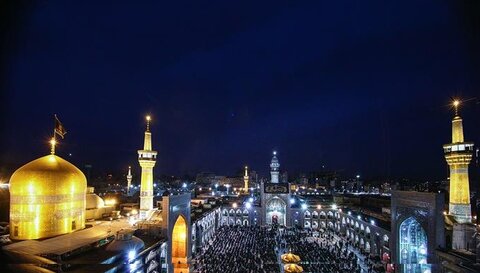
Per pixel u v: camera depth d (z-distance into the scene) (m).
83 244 33.84
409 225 51.19
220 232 92.38
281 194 106.88
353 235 80.56
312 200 116.69
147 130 57.75
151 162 56.56
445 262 39.81
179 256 55.81
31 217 38.25
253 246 73.75
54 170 39.69
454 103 49.28
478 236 36.78
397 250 51.72
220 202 110.75
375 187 186.00
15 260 27.17
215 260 60.69
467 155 46.44
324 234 92.50
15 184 38.66
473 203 67.88
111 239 38.66
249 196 131.88
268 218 107.25
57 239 36.22
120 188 132.62
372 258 61.66
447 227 47.09
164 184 189.12
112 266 30.09
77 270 28.75
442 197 43.09
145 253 37.56
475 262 36.59
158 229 46.19
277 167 130.12
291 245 75.19
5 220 48.44
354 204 105.06
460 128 48.25
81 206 43.34
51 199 39.06
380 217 71.88
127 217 56.53
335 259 62.66
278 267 57.16
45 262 28.11
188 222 56.94
